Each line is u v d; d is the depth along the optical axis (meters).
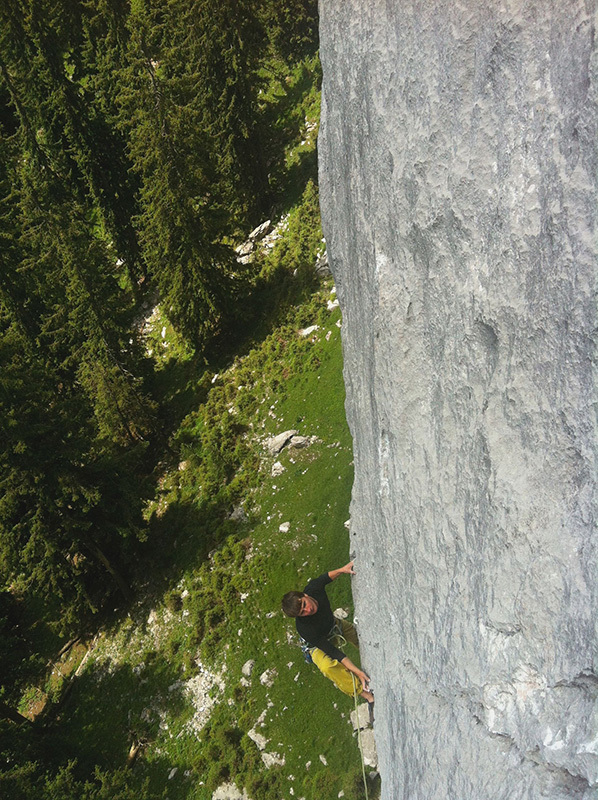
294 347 30.03
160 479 30.14
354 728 17.39
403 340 4.50
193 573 24.81
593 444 2.92
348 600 19.72
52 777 21.36
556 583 3.04
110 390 30.92
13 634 26.45
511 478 3.36
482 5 3.40
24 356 32.44
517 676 3.23
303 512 23.97
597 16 2.81
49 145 39.53
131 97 29.38
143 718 22.09
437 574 4.02
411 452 4.42
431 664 4.04
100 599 26.45
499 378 3.48
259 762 18.47
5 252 32.88
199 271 31.44
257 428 28.47
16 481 23.08
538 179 3.14
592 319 2.87
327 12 5.52
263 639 21.34
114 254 40.88
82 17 38.34
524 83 3.19
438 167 3.83
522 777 3.07
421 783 3.90
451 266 3.84
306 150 39.00
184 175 30.31
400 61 4.18
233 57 34.59
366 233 5.14
